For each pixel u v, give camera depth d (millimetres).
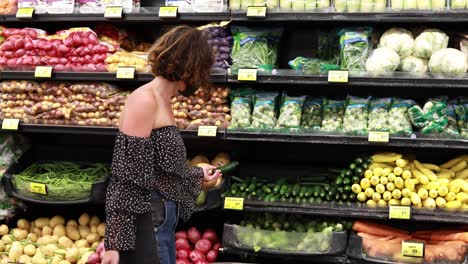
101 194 3777
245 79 3471
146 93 2473
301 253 3469
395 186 3438
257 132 3523
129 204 2443
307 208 3506
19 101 3836
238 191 3652
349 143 3420
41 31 3951
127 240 2453
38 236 4027
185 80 2488
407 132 3383
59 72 3711
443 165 3652
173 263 2688
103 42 3799
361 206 3477
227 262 3838
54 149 4312
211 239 3887
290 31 3943
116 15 3627
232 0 3572
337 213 3459
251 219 3717
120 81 3791
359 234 3512
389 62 3379
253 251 3531
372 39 3641
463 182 3414
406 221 3867
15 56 3791
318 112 3709
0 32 3867
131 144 2436
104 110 3730
